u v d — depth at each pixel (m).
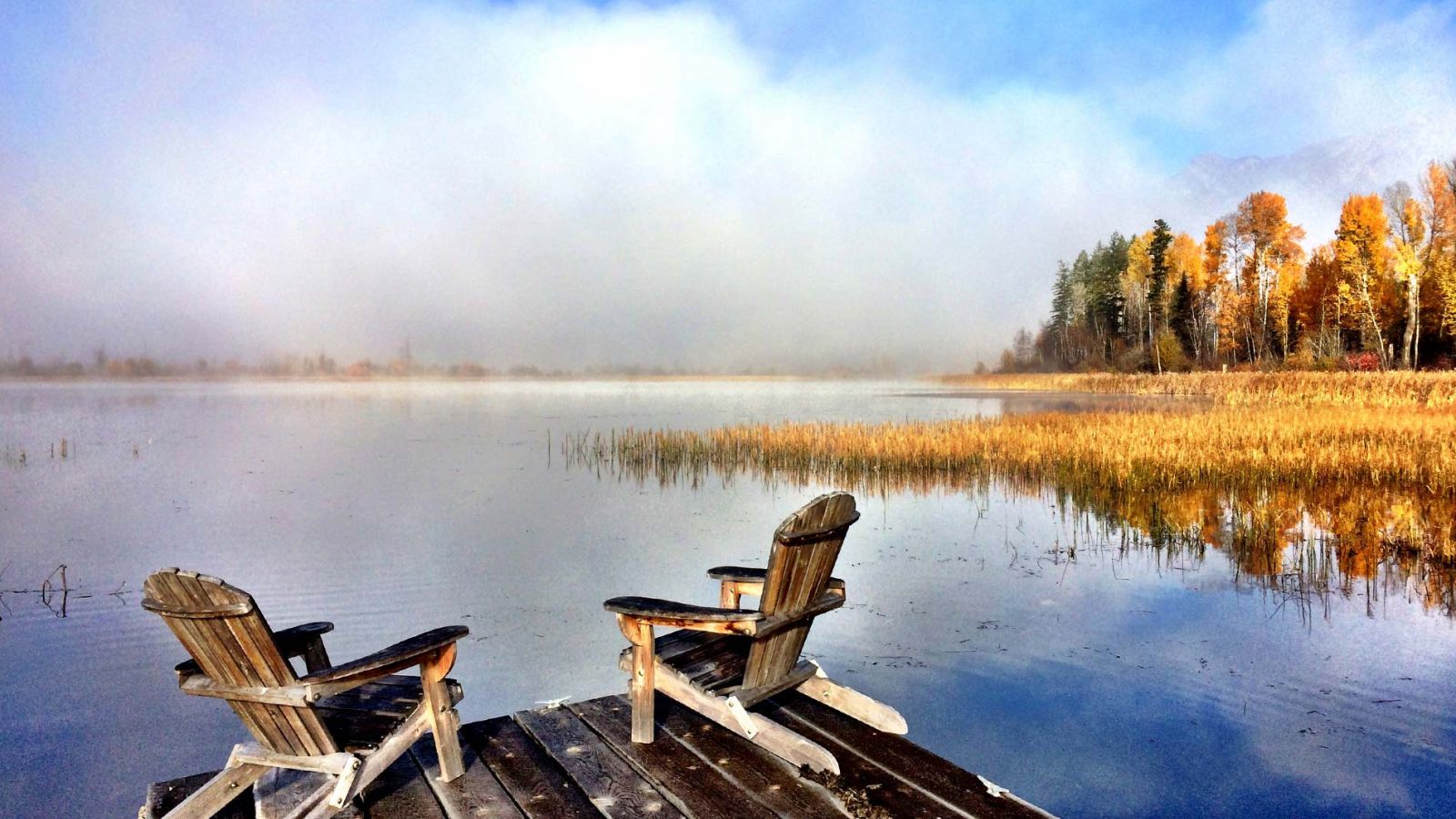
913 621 8.02
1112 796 4.57
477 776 3.81
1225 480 15.42
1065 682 6.32
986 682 6.36
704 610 3.98
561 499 17.02
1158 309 73.44
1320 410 24.67
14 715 6.26
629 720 4.46
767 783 3.69
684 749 4.07
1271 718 5.62
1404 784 4.66
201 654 3.34
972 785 3.68
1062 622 7.89
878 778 3.74
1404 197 53.75
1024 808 3.46
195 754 5.61
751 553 11.66
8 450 29.09
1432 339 49.88
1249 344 63.41
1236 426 19.77
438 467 23.16
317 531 13.81
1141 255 77.06
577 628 8.21
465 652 7.51
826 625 7.89
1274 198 64.56
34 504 16.92
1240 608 8.24
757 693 4.15
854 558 10.87
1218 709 5.79
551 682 6.73
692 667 4.27
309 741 3.40
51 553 12.31
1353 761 4.95
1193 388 42.16
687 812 3.43
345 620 8.67
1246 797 4.54
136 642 8.12
